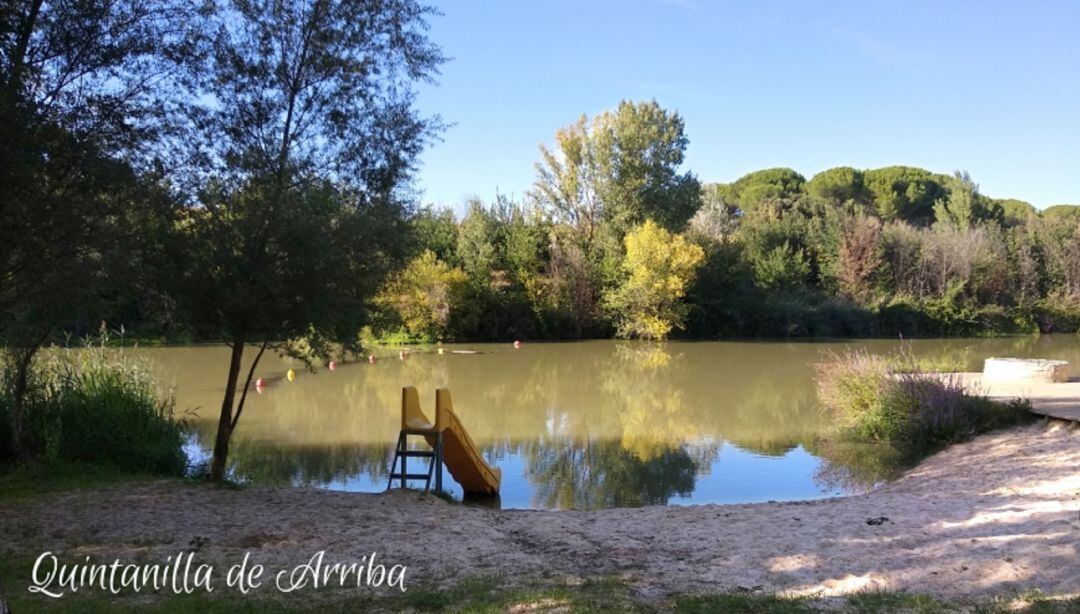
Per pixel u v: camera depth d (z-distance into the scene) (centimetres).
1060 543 623
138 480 999
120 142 785
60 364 1229
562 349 3938
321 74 1000
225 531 739
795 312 4975
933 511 805
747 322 4966
